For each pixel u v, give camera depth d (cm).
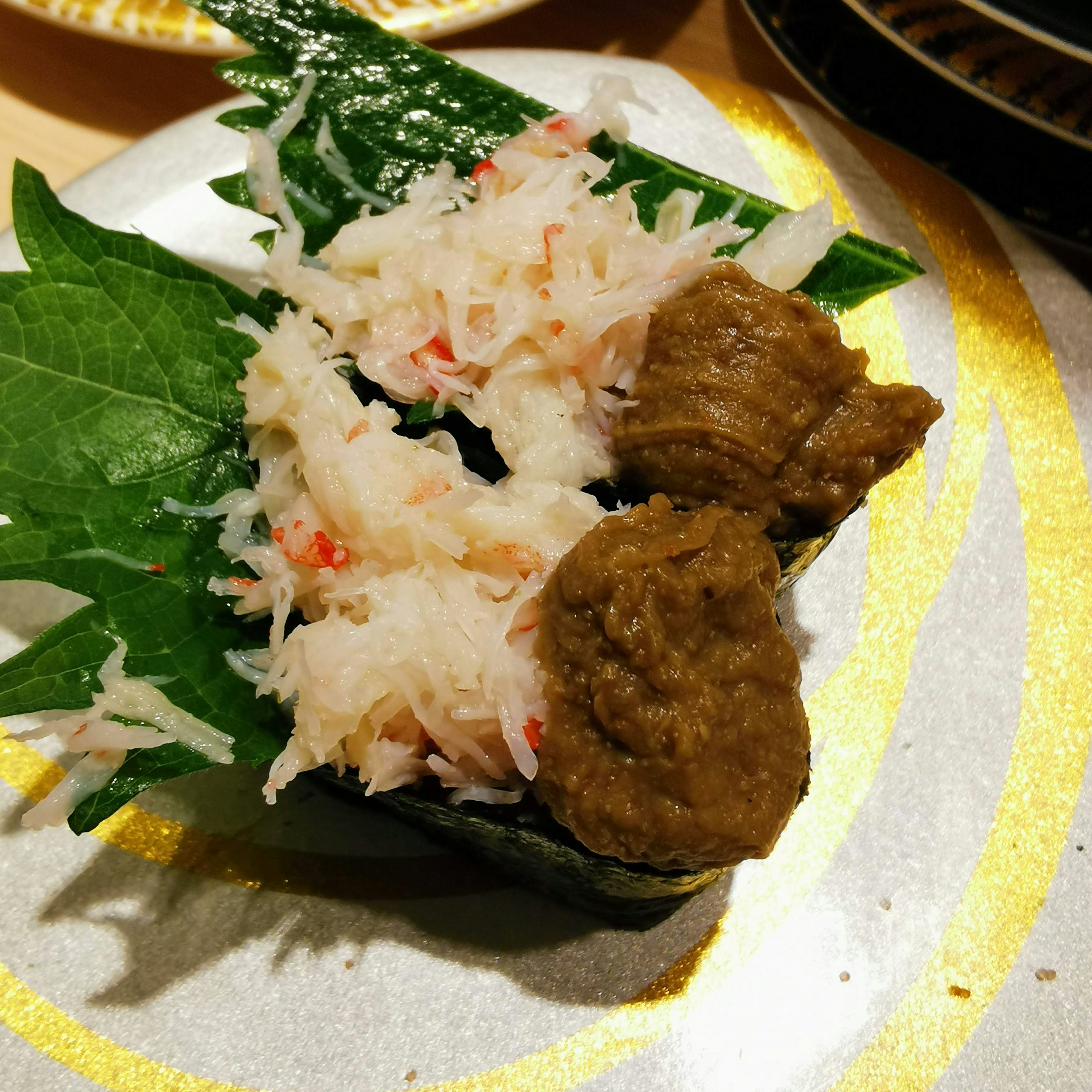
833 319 15
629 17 22
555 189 13
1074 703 15
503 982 13
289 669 11
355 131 15
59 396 13
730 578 11
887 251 15
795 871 14
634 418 13
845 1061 13
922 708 15
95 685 12
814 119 19
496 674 11
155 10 19
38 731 12
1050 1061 13
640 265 13
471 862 14
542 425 13
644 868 12
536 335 13
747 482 12
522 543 12
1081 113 17
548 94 19
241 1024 13
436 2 19
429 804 12
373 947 13
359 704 11
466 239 13
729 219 15
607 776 11
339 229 15
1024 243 18
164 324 14
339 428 12
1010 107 18
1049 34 16
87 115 21
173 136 18
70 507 13
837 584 16
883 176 18
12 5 19
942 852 14
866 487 12
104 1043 12
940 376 17
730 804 11
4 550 12
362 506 12
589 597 11
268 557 12
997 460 16
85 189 18
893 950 13
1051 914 13
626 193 14
